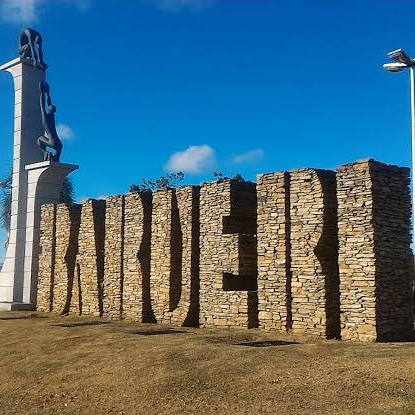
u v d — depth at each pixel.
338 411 9.74
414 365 11.47
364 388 10.59
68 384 13.95
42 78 32.72
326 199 17.22
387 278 16.05
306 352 13.91
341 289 16.33
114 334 19.17
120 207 24.39
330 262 17.17
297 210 17.72
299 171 17.80
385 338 15.72
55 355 17.08
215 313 19.88
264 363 13.08
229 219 20.22
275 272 18.09
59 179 31.16
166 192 22.31
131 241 23.62
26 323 23.73
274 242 18.22
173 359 14.39
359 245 16.08
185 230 21.44
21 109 31.81
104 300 24.62
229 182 20.02
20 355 17.69
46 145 31.42
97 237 25.58
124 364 14.66
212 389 11.83
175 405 11.27
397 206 16.67
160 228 22.36
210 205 20.55
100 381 13.69
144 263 23.16
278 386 11.38
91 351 16.75
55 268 27.80
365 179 16.12
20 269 30.84
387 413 9.38
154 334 18.78
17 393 13.83
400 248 16.58
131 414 11.22
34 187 30.77
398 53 15.66
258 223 18.73
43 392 13.63
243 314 18.95
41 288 28.44
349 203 16.42
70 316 25.59
